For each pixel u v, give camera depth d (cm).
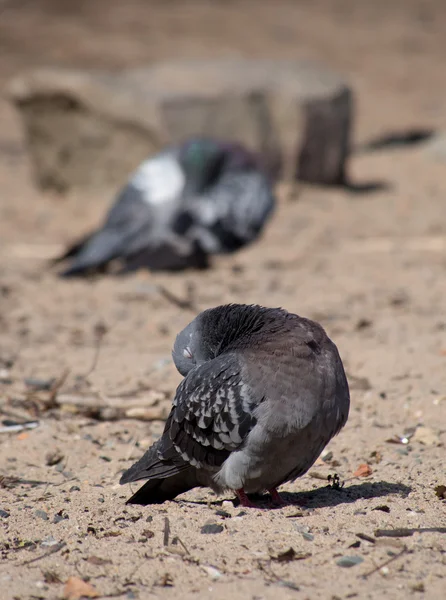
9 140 2800
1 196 2184
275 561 598
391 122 2888
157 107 2023
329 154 2142
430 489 727
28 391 1003
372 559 592
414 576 571
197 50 3788
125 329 1244
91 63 3531
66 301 1408
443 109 3047
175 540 632
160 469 705
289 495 737
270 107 2080
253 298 1376
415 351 1069
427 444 837
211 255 1595
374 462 808
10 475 802
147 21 4197
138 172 1625
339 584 564
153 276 1553
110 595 561
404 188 2159
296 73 2172
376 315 1264
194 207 1577
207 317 726
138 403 954
